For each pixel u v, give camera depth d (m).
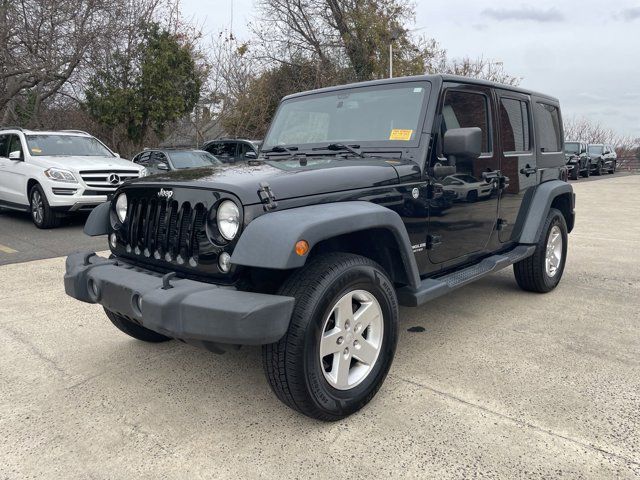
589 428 2.69
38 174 9.33
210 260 2.64
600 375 3.31
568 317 4.45
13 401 3.09
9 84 17.44
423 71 29.09
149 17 19.53
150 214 3.00
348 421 2.81
